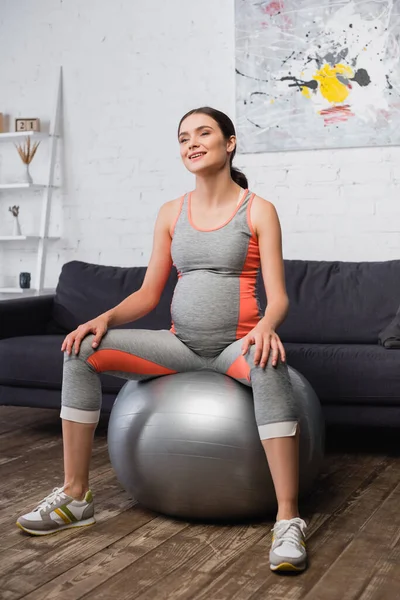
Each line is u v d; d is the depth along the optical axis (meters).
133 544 1.95
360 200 3.70
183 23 4.00
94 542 1.96
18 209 4.41
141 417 2.08
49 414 3.58
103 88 4.21
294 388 2.15
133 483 2.11
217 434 1.98
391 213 3.66
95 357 2.05
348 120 3.67
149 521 2.12
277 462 1.89
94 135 4.25
